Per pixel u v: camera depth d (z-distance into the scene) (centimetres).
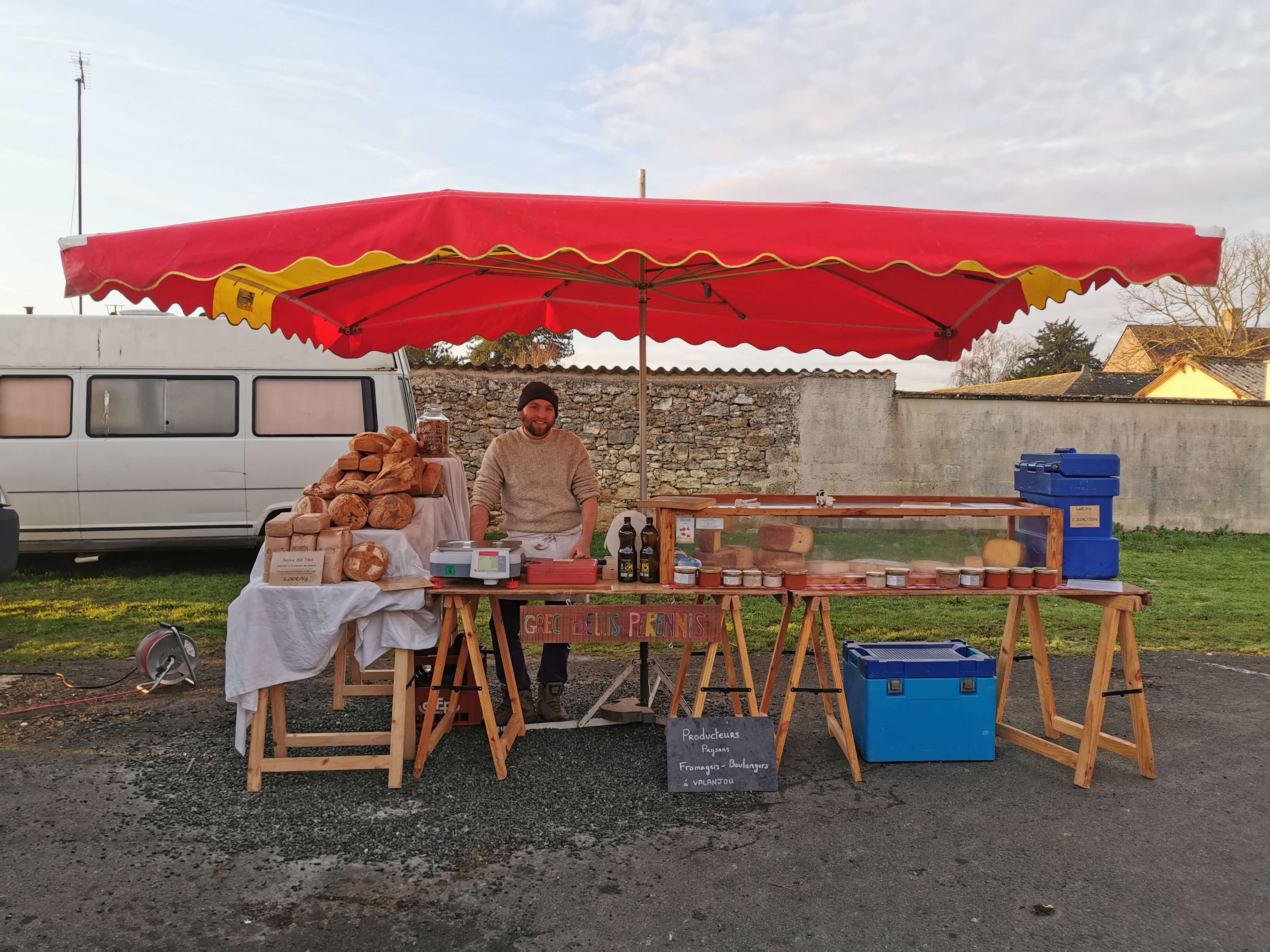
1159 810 330
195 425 837
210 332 841
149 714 444
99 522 822
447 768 370
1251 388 2173
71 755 386
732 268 420
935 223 303
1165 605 761
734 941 241
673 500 373
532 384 433
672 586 361
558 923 250
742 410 1180
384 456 386
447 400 1123
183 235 298
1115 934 244
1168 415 1266
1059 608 744
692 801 337
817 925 249
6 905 259
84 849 295
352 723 433
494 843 300
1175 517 1278
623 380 1159
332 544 350
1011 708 468
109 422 823
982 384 4494
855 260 293
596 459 1155
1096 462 374
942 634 640
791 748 400
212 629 636
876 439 1203
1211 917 254
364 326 524
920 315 522
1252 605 762
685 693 488
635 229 292
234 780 357
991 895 266
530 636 356
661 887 270
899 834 308
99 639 602
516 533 429
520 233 287
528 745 400
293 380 852
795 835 307
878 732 378
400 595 346
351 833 308
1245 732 426
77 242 300
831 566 375
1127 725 436
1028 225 307
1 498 581
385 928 247
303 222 295
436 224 289
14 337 816
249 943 240
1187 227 316
